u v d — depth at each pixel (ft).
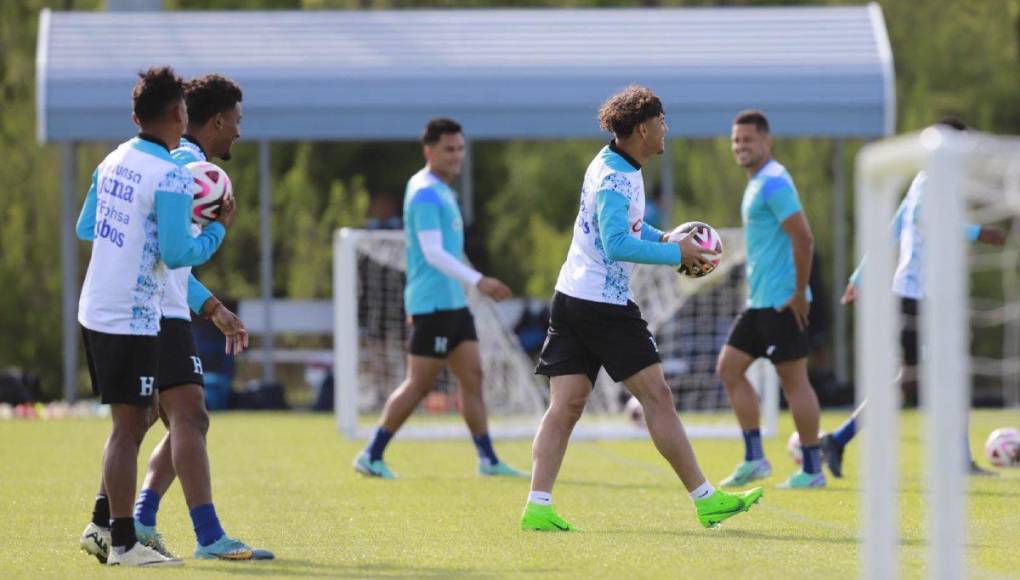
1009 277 265.75
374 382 201.77
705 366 193.67
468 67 225.15
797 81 222.48
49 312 254.06
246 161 355.97
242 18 233.96
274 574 63.87
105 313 66.69
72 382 216.95
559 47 228.84
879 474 45.32
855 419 111.34
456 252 117.39
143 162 66.90
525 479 115.65
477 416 118.93
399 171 376.48
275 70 224.74
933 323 41.01
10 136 261.03
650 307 184.34
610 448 150.00
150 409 69.36
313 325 233.14
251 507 94.58
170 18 233.76
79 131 220.43
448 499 99.40
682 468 79.97
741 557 68.13
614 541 74.90
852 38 228.84
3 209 255.91
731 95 222.48
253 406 217.15
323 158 370.73
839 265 230.48
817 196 278.87
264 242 225.35
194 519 69.51
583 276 79.00
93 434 164.35
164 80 67.67
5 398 209.36
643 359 78.79
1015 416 192.75
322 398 217.56
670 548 71.72
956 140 40.52
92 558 70.69
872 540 45.42
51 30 229.45
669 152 226.17
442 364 117.80
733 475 109.60
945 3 348.38
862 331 45.62
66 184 221.05
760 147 107.45
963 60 345.51
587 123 224.12
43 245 256.32
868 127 222.89
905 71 343.05
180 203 66.33
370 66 225.35
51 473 119.34
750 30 230.89
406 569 65.46
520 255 369.09
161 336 69.51
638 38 229.86
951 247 40.68
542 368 81.51
